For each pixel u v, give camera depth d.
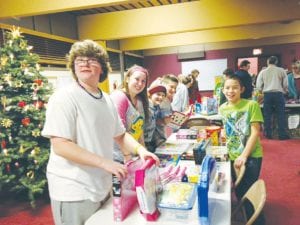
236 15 5.29
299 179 3.52
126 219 1.28
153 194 1.26
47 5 3.91
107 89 6.94
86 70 1.33
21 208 3.26
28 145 3.19
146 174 1.21
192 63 10.10
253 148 2.04
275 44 9.14
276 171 3.83
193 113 4.23
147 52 10.52
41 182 3.21
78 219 1.35
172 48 10.25
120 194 1.25
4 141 3.14
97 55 1.34
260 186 1.46
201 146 1.89
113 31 6.10
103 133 1.41
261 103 5.71
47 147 3.35
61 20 5.71
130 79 2.03
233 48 9.59
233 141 2.13
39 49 4.95
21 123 3.26
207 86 10.05
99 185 1.37
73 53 1.33
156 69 10.51
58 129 1.26
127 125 2.01
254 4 5.16
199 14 5.54
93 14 6.18
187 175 1.62
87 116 1.33
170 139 2.60
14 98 3.17
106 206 1.42
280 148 4.93
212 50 9.83
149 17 5.87
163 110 2.59
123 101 1.96
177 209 1.22
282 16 5.02
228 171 1.76
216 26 5.45
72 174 1.32
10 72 3.21
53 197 1.38
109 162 1.27
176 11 5.69
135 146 1.56
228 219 1.24
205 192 1.16
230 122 2.13
